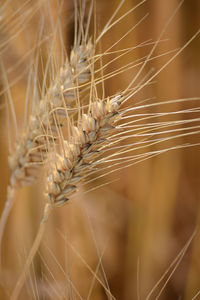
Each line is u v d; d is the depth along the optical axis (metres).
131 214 0.72
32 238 0.69
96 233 0.70
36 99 0.59
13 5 0.66
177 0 0.72
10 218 0.70
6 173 0.70
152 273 0.71
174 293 0.71
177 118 0.73
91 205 0.72
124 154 0.74
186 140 0.79
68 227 0.68
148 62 0.72
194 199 0.77
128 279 0.71
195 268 0.69
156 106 0.72
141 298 0.71
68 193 0.54
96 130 0.53
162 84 0.72
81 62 0.54
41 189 0.69
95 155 0.53
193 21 0.79
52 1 0.63
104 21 0.70
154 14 0.72
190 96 0.79
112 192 0.74
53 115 0.55
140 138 0.73
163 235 0.71
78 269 0.67
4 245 0.69
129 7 0.71
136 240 0.71
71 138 0.54
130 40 0.71
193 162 0.78
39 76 0.63
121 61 0.71
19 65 0.65
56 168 0.54
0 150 0.70
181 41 0.75
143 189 0.73
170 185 0.72
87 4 0.68
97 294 0.67
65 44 0.64
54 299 0.59
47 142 0.55
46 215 0.54
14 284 0.65
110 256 0.71
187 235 0.75
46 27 0.61
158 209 0.72
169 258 0.72
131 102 0.72
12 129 0.69
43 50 0.64
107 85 0.70
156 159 0.72
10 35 0.65
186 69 0.79
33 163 0.58
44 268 0.66
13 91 0.68
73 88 0.54
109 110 0.52
